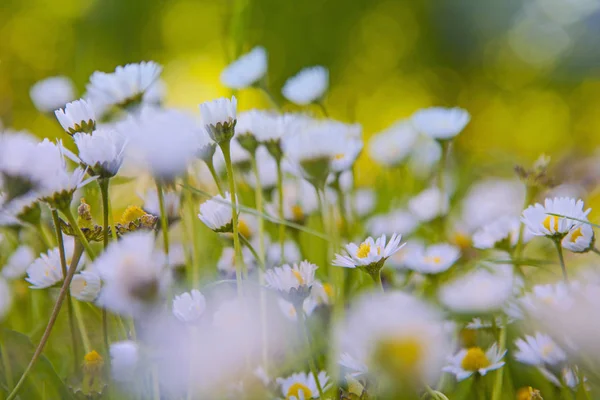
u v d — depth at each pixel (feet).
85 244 1.81
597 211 3.02
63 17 5.02
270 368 1.91
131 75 2.00
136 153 1.76
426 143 2.86
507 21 7.88
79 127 1.90
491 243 2.04
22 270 2.08
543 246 2.23
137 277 1.60
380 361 1.32
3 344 1.89
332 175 2.19
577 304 1.73
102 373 1.86
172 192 1.98
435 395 1.79
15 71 4.58
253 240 2.13
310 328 1.96
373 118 5.66
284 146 2.08
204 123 1.90
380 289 1.85
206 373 1.71
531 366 1.97
